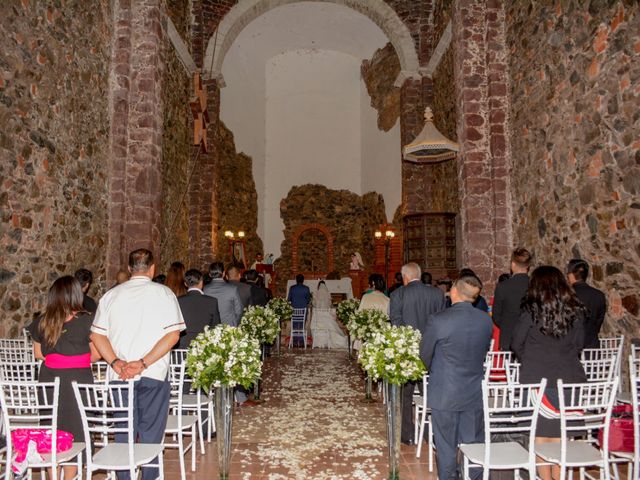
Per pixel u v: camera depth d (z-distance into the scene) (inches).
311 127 690.8
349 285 485.4
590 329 161.3
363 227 666.8
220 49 496.4
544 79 250.5
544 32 249.8
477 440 121.8
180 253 426.9
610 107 191.3
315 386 261.4
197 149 473.7
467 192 309.7
